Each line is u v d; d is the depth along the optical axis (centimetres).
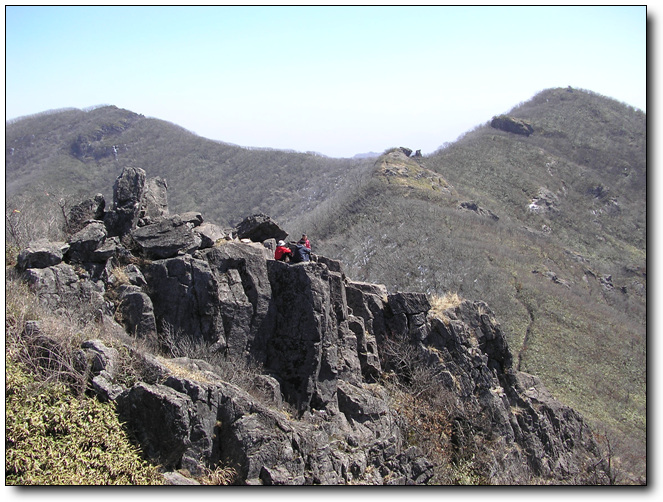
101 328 1296
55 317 1267
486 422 1931
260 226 1812
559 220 11731
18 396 1082
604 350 6144
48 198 3456
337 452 1369
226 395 1205
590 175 13800
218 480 1121
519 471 1912
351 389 1619
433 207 9256
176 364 1283
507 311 6391
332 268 1883
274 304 1549
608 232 11775
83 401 1117
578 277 8794
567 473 2112
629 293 9250
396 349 1914
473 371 2014
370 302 1952
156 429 1116
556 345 5978
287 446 1218
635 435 4178
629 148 15425
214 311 1452
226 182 11400
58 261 1389
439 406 1834
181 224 1566
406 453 1548
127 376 1195
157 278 1463
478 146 14500
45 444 1046
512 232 9638
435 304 2161
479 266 7162
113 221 1567
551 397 2319
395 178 10700
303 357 1505
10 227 1769
